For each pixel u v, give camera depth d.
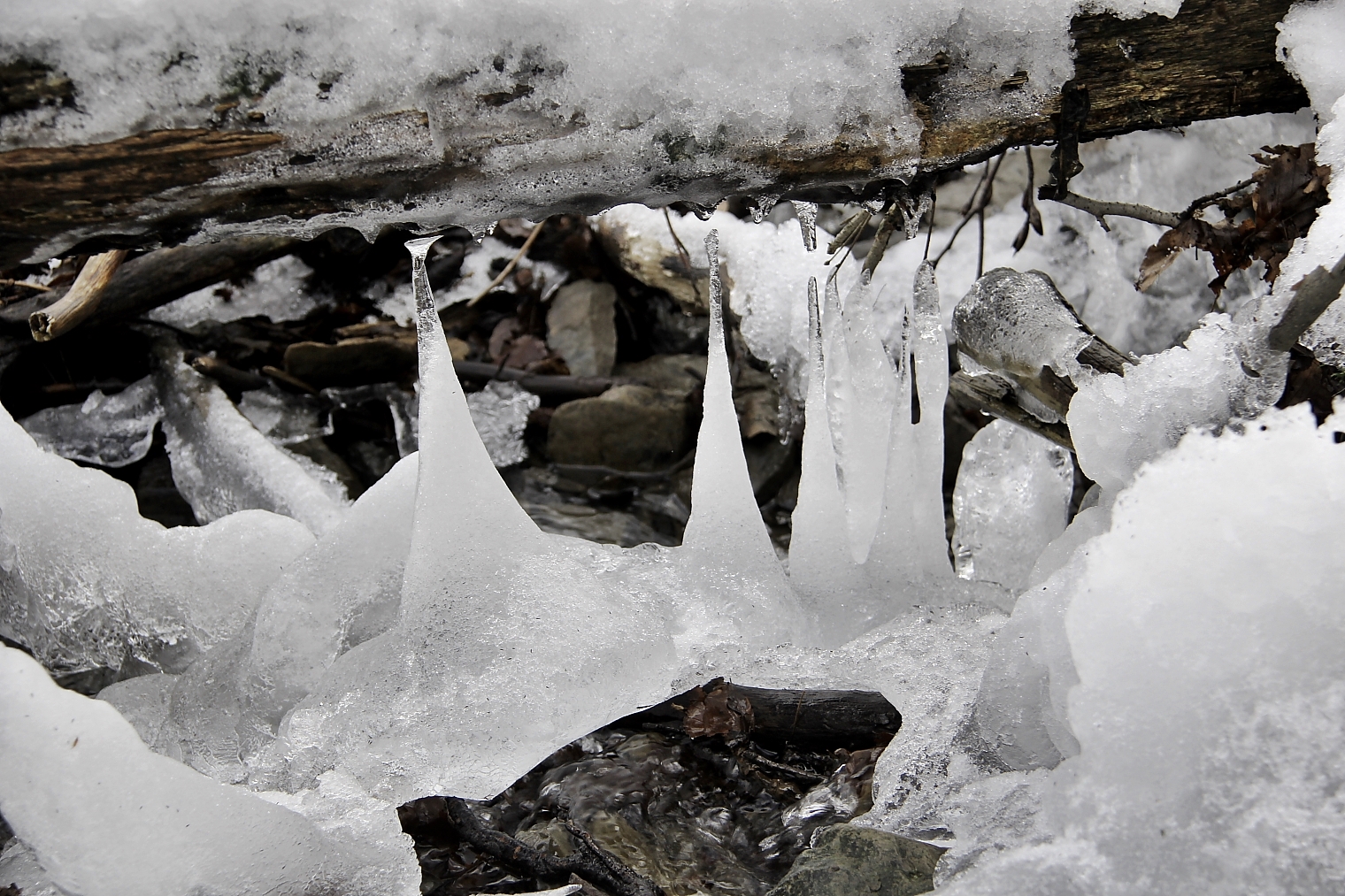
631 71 1.56
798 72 1.63
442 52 1.48
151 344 3.48
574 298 4.02
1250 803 1.29
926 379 2.01
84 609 2.15
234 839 1.45
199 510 3.15
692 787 2.01
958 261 3.45
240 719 1.87
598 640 1.76
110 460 3.33
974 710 1.71
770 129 1.66
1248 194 2.06
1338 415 1.44
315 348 3.55
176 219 1.54
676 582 1.94
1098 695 1.39
